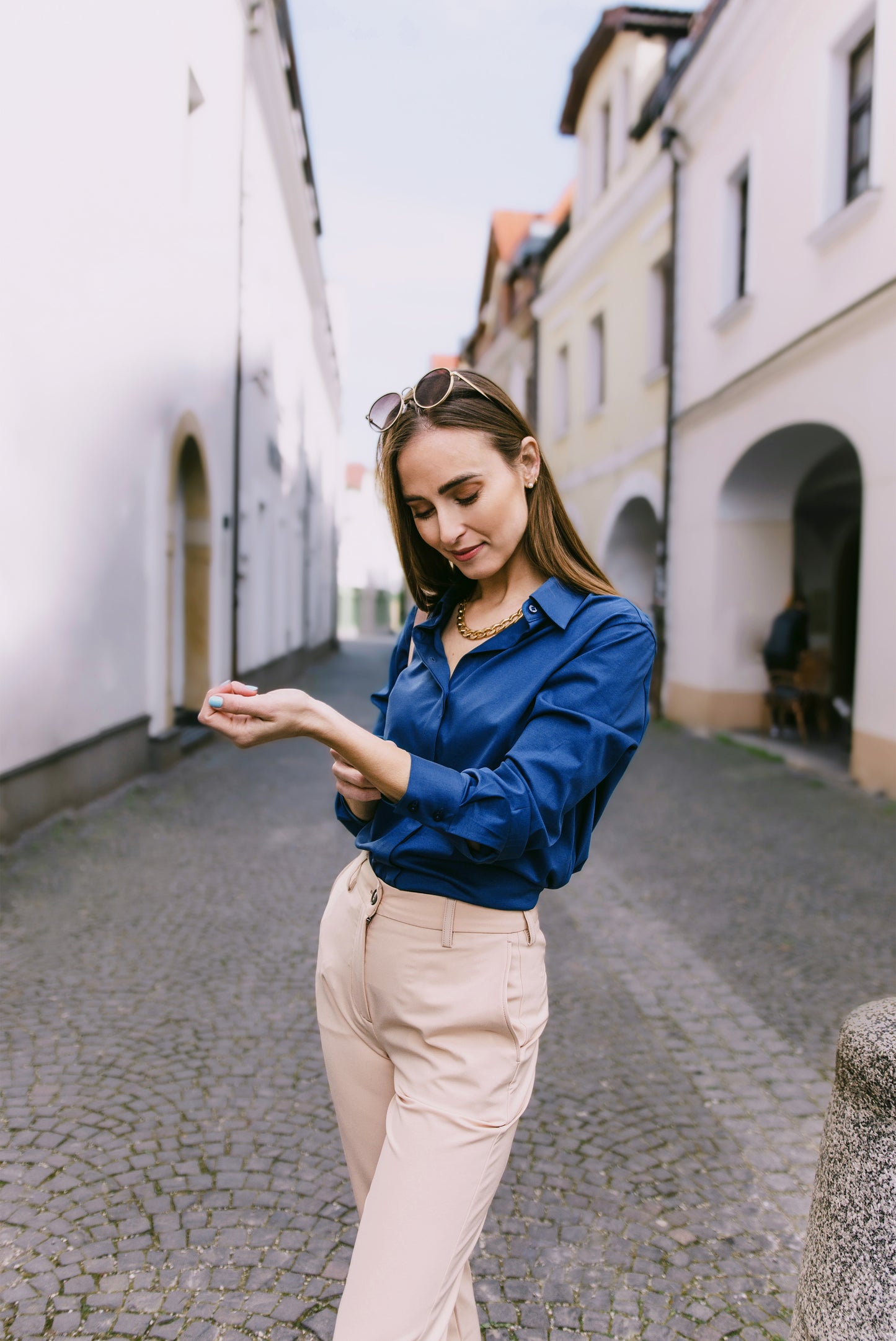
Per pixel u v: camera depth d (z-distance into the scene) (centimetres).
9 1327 182
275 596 1476
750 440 986
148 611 756
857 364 772
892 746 731
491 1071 118
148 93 709
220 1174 235
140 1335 181
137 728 733
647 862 559
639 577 1488
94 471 624
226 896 461
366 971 125
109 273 638
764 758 948
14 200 495
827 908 474
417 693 126
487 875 119
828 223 800
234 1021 324
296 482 1775
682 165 1168
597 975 383
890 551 731
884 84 726
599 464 1521
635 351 1359
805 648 1055
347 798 134
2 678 499
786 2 880
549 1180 240
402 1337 108
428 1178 113
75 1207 220
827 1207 138
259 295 1205
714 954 410
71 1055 295
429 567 137
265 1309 189
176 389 802
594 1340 185
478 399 116
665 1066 307
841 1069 137
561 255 1717
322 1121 263
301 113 1366
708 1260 211
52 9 535
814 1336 138
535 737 111
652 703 1265
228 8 958
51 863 491
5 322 489
